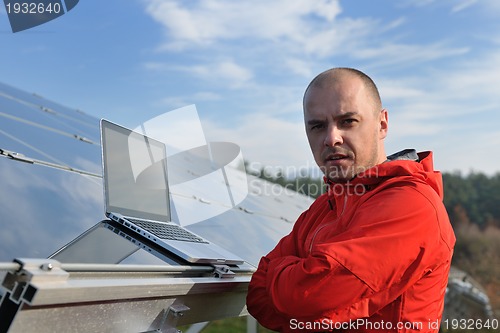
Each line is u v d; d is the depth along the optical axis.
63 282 0.92
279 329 1.59
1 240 1.29
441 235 1.43
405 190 1.45
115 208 1.76
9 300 0.88
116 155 1.84
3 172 1.79
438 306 1.50
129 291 1.07
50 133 3.00
